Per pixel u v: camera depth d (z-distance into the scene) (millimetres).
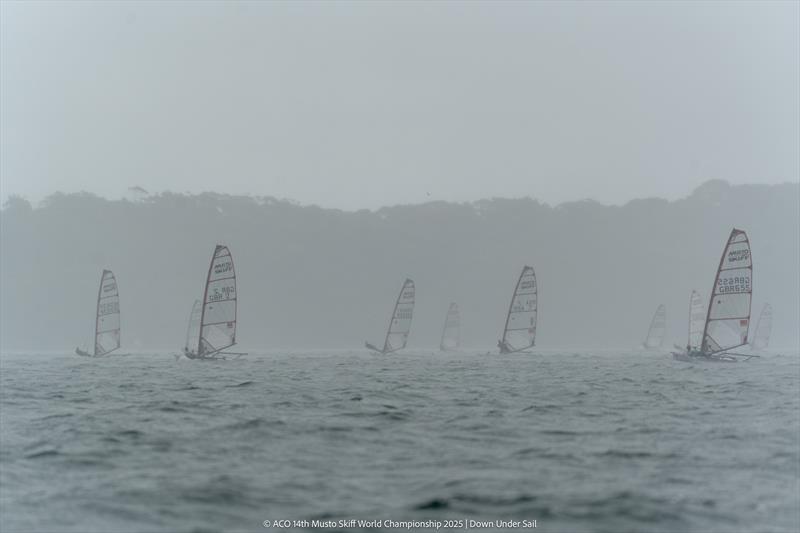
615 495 52312
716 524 47094
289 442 70500
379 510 48969
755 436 75000
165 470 59250
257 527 45844
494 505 50062
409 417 87250
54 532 45719
